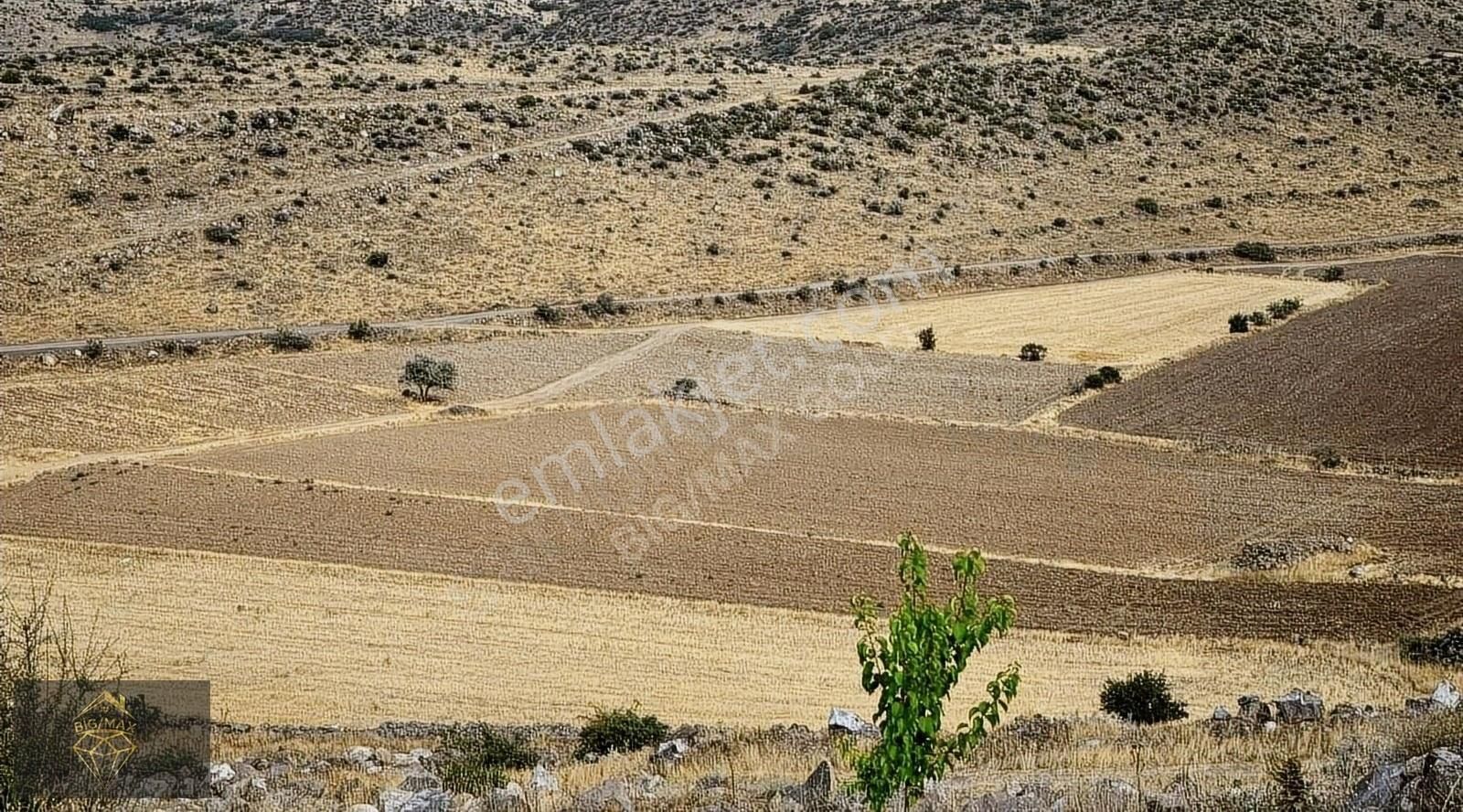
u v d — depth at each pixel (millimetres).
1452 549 55719
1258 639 46594
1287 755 16969
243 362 86438
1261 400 78812
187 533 57375
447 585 51312
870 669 11641
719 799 16703
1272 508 61500
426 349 89375
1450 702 25484
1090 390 80875
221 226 105375
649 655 44750
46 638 13828
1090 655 44344
